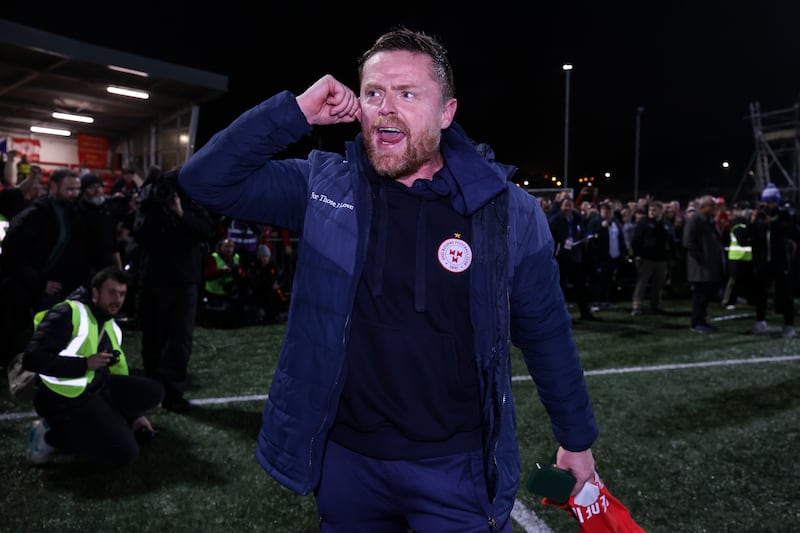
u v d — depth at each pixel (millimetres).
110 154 14773
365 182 1293
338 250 1271
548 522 2760
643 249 9109
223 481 3156
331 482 1369
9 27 9625
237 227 8094
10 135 13156
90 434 3125
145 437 3646
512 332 1451
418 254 1260
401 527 1444
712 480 3209
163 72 11461
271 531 2668
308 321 1297
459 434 1330
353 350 1293
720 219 10711
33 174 6719
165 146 13781
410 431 1287
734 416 4270
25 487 3047
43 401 3094
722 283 11109
